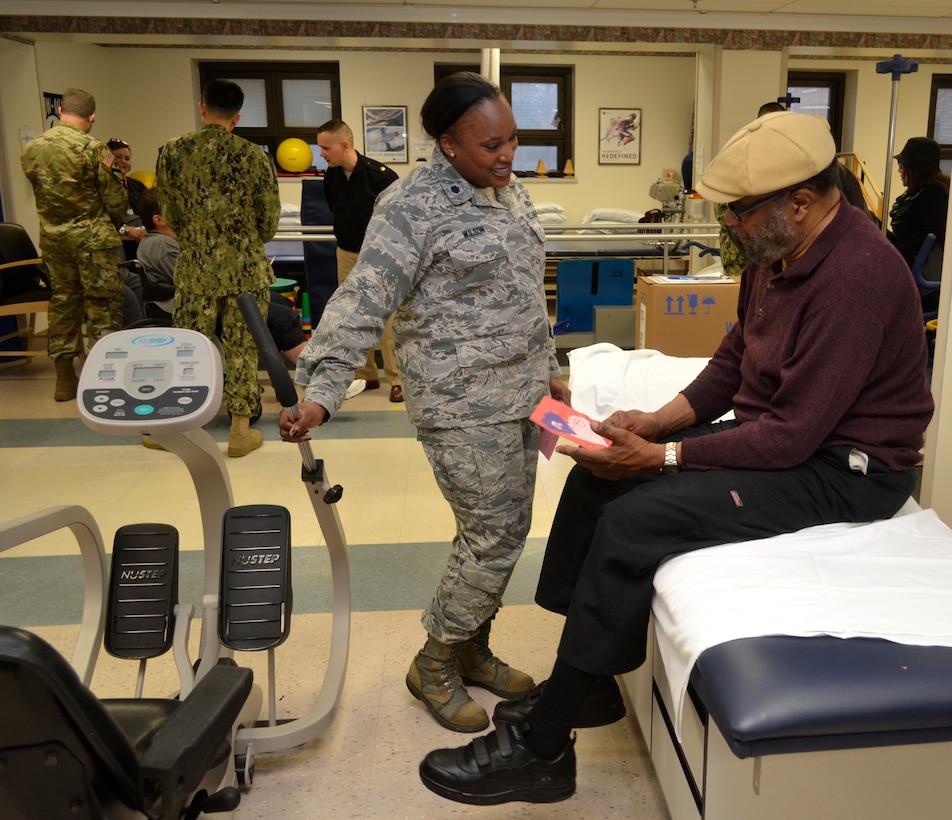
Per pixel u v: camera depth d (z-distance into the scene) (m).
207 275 3.87
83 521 1.82
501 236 1.76
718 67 6.28
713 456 1.62
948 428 2.29
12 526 1.60
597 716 1.92
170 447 1.70
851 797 1.26
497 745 1.68
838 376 1.53
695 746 1.47
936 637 1.28
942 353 2.25
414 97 8.48
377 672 2.30
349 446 4.25
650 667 1.79
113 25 5.75
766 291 1.70
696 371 3.00
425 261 1.73
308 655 2.38
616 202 9.10
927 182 4.31
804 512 1.60
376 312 1.69
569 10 5.63
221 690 1.12
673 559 1.54
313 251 5.88
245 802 1.81
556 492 3.62
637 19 5.78
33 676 0.87
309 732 1.88
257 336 1.54
